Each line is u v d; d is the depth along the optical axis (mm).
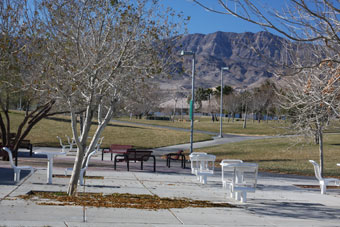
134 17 11266
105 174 16406
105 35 11211
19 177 13375
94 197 10391
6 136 20328
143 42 11461
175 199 10820
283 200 11953
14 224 6844
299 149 37750
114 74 11141
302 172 23250
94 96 11469
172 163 25281
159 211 8914
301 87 10828
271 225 8016
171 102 127625
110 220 7656
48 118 57219
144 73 11352
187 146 42219
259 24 6492
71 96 10703
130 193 11492
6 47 12828
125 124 69125
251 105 99000
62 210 8383
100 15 11203
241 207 10211
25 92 15297
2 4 13789
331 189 15789
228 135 60750
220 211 9391
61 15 10641
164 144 43062
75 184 10695
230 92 114625
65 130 46969
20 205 8688
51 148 33312
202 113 146875
